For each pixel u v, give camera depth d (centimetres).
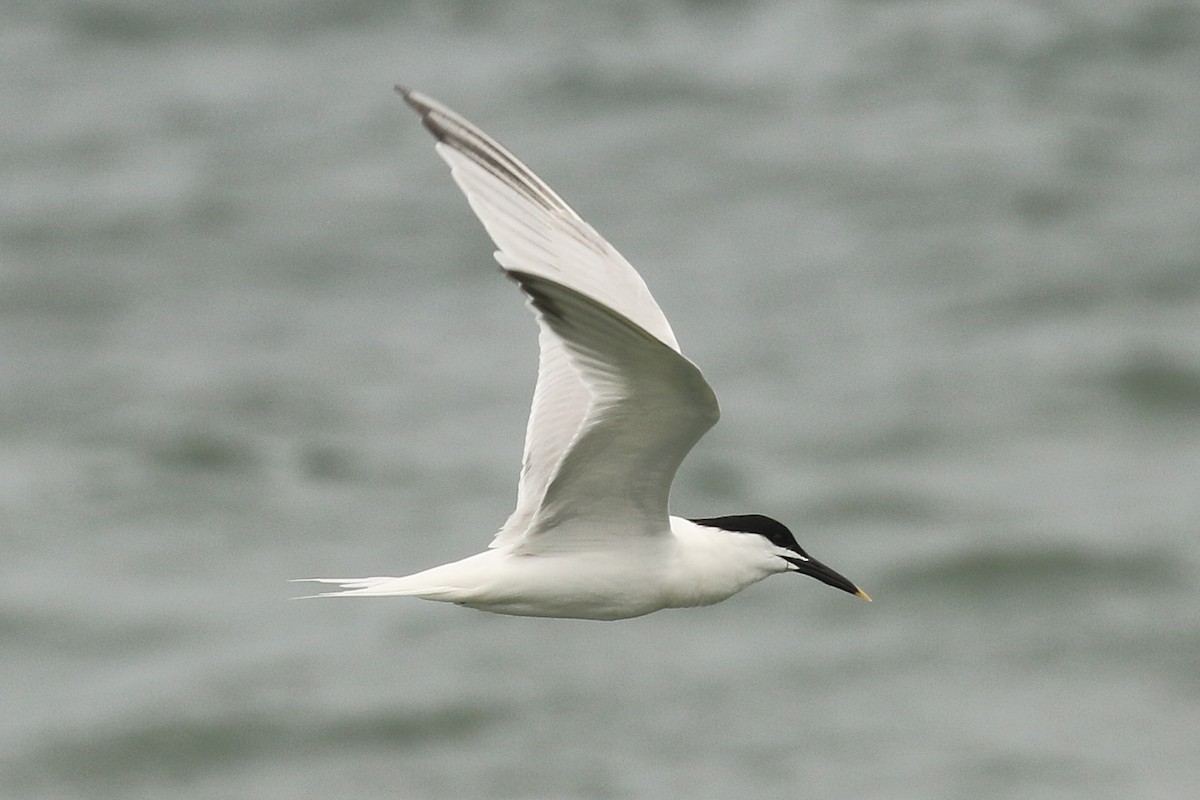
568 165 2645
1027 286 2183
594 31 3162
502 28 3206
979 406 1867
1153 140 2655
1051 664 1413
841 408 1877
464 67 3044
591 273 730
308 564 1573
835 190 2531
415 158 2722
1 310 2209
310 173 2675
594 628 1491
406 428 1852
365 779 1291
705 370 1972
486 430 1841
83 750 1337
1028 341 2038
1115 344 2000
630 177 2594
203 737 1338
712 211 2462
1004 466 1745
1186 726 1318
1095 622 1464
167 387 1964
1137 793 1230
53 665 1437
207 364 2038
